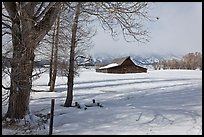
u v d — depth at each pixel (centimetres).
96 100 2498
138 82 4375
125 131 1181
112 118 1480
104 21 1370
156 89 3209
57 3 1303
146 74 7450
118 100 2445
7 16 1298
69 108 1970
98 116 1544
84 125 1333
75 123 1377
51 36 1756
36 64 1420
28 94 1320
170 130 1174
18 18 1259
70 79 2139
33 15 1311
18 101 1302
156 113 1552
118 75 6950
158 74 7444
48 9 1339
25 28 1251
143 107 1875
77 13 1395
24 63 1252
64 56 2316
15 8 1270
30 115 1315
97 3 1273
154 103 2144
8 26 1285
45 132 1151
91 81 4856
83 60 2302
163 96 2514
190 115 1480
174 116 1464
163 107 1855
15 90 1291
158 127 1249
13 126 1204
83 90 3403
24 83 1284
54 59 2217
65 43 2053
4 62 1234
